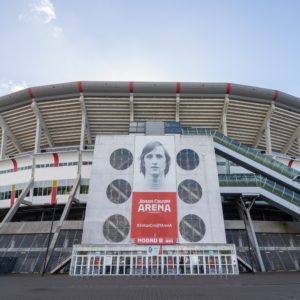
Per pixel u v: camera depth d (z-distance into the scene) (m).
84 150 38.94
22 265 27.61
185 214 30.42
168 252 25.88
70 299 11.28
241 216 35.16
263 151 46.00
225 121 41.59
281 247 30.81
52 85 39.78
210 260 25.48
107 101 40.81
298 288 14.27
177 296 11.95
